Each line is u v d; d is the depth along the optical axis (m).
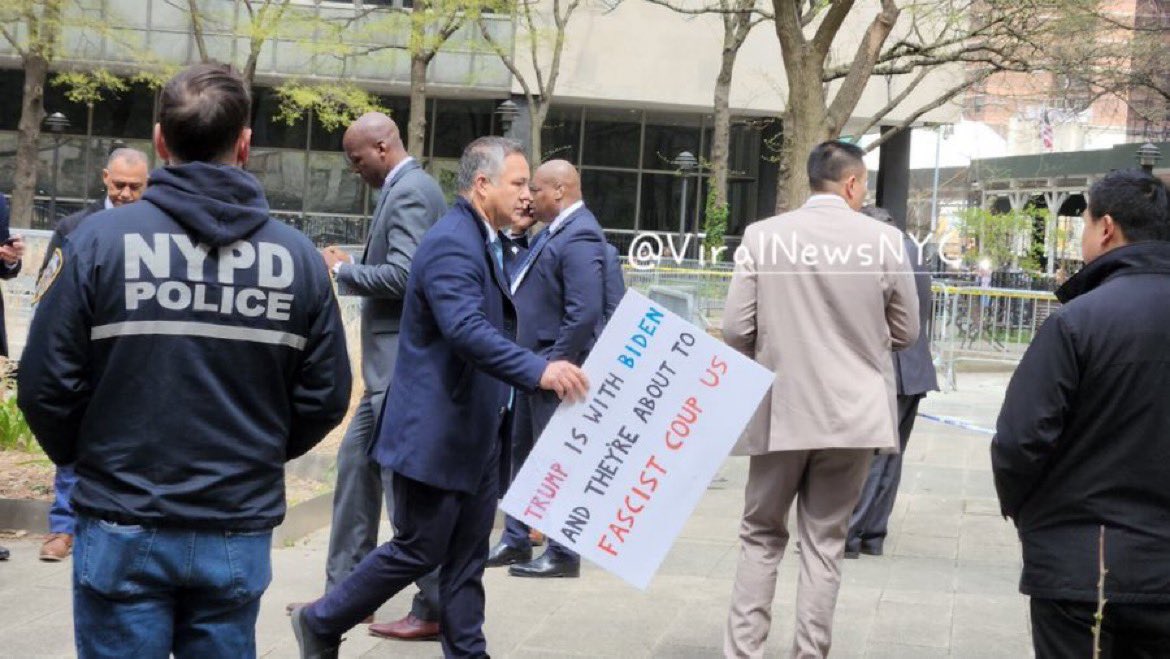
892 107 21.38
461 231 4.62
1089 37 18.72
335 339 3.38
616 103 31.06
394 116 31.14
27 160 23.53
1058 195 31.20
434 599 5.69
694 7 30.38
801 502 5.09
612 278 7.05
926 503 9.27
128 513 3.16
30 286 13.14
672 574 7.02
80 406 3.20
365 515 5.71
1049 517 3.62
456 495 4.69
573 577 6.89
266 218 3.30
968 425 13.38
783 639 5.89
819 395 4.91
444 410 4.62
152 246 3.18
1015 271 27.02
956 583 6.96
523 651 5.61
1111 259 3.65
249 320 3.24
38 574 6.55
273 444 3.32
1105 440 3.55
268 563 3.36
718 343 4.55
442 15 21.97
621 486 4.58
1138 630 3.56
